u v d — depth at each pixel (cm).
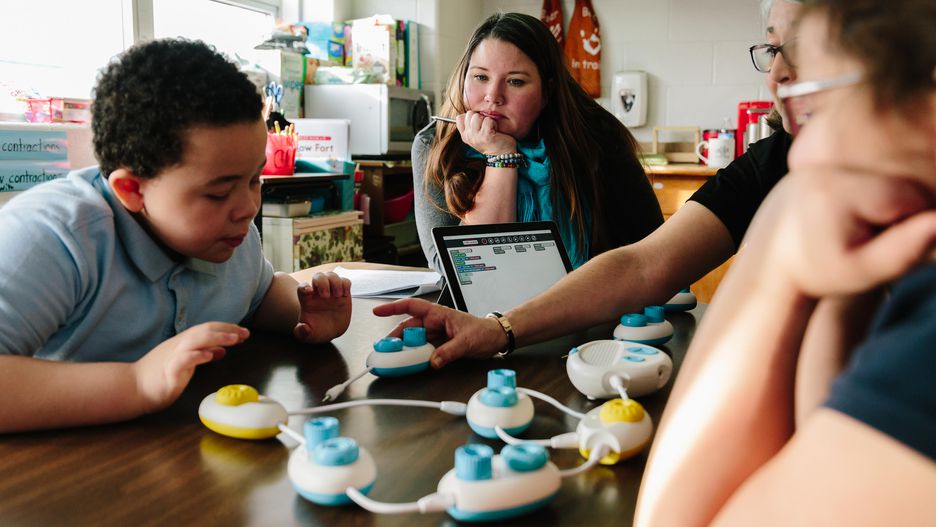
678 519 35
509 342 94
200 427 69
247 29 371
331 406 71
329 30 365
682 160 384
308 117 355
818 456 25
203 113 80
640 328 98
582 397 79
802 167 29
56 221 83
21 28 253
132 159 83
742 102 365
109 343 92
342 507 53
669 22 391
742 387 35
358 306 125
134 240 90
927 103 26
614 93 400
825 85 27
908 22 25
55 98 228
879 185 27
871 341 26
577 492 56
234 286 108
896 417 23
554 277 125
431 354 87
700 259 114
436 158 173
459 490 51
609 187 174
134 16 290
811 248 29
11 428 67
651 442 63
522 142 170
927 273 25
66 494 55
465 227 118
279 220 267
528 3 423
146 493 55
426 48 396
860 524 24
